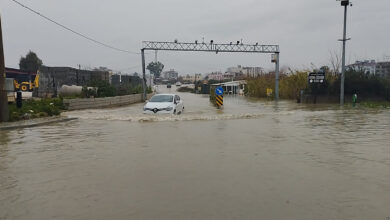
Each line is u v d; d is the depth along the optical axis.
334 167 6.16
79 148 8.17
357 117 16.14
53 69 42.59
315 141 9.09
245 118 15.77
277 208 4.08
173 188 4.90
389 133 10.61
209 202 4.30
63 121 14.63
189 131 11.09
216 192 4.71
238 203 4.26
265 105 28.38
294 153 7.45
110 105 28.84
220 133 10.62
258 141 9.09
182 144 8.62
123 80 65.19
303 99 31.36
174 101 18.03
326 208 4.07
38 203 4.29
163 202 4.31
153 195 4.59
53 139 9.64
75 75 44.94
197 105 29.44
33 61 68.06
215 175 5.61
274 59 40.53
